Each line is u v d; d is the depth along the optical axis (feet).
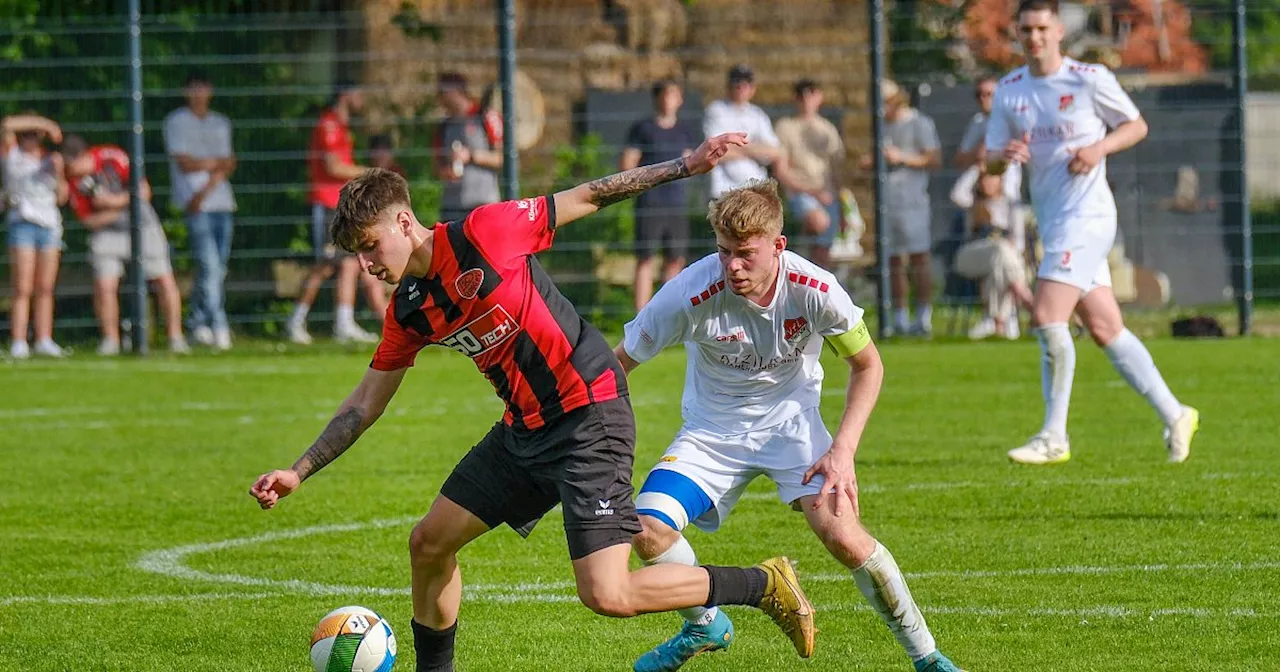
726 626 45.96
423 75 169.27
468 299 41.39
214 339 149.18
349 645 42.96
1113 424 96.17
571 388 42.11
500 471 43.06
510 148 145.38
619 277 151.74
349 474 83.92
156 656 48.91
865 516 68.54
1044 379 79.77
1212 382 113.29
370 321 153.28
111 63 148.97
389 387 43.98
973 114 154.81
